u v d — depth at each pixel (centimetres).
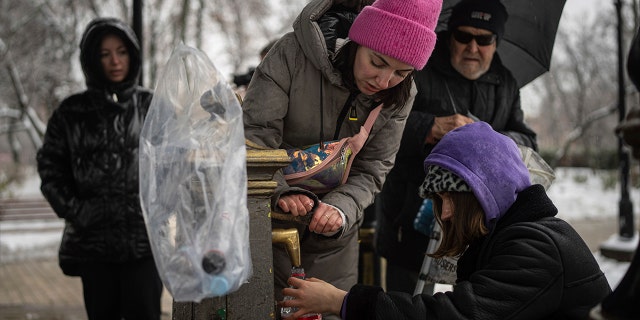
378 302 189
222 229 160
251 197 191
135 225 351
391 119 250
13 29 2025
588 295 185
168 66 172
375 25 213
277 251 243
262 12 2123
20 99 2091
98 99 358
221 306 188
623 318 138
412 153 311
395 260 329
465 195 198
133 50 363
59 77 2122
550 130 4106
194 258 157
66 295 689
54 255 980
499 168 196
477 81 325
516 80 358
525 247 183
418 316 185
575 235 192
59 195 351
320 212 216
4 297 679
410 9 212
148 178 164
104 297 356
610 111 2377
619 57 986
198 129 167
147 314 358
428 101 322
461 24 312
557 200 1927
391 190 330
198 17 1869
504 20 320
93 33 353
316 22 230
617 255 870
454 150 199
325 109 235
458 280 209
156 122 168
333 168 234
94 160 351
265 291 191
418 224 299
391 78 223
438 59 323
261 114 230
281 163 189
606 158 2784
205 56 174
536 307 180
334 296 199
